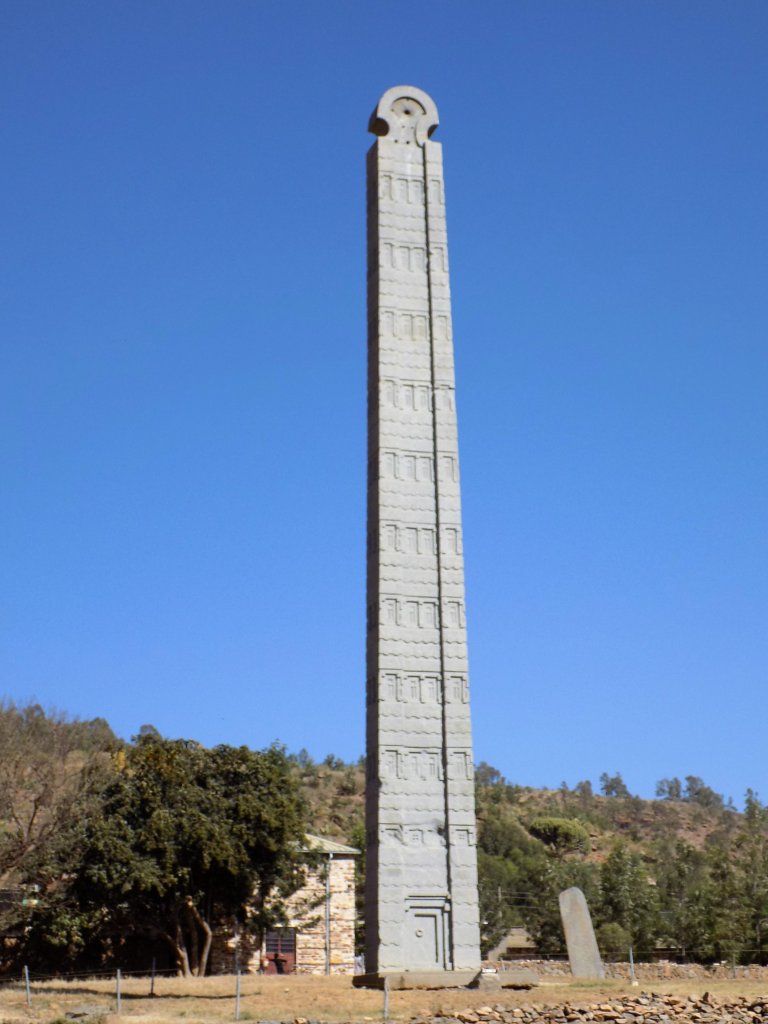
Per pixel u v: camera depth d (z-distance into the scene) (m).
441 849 49.78
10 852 56.06
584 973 59.78
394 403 55.12
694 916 91.62
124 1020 37.78
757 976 60.16
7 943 65.56
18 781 57.12
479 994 43.00
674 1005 38.19
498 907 101.81
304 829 71.62
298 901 73.50
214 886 65.62
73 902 62.31
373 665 51.81
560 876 106.62
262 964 71.88
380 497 53.59
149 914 64.94
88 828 62.03
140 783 64.19
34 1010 41.47
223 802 65.88
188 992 49.16
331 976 58.81
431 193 58.81
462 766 50.81
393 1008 39.72
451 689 51.72
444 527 53.78
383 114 59.69
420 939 48.59
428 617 52.50
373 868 49.41
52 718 60.19
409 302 56.84
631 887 100.31
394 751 50.47
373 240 57.97
